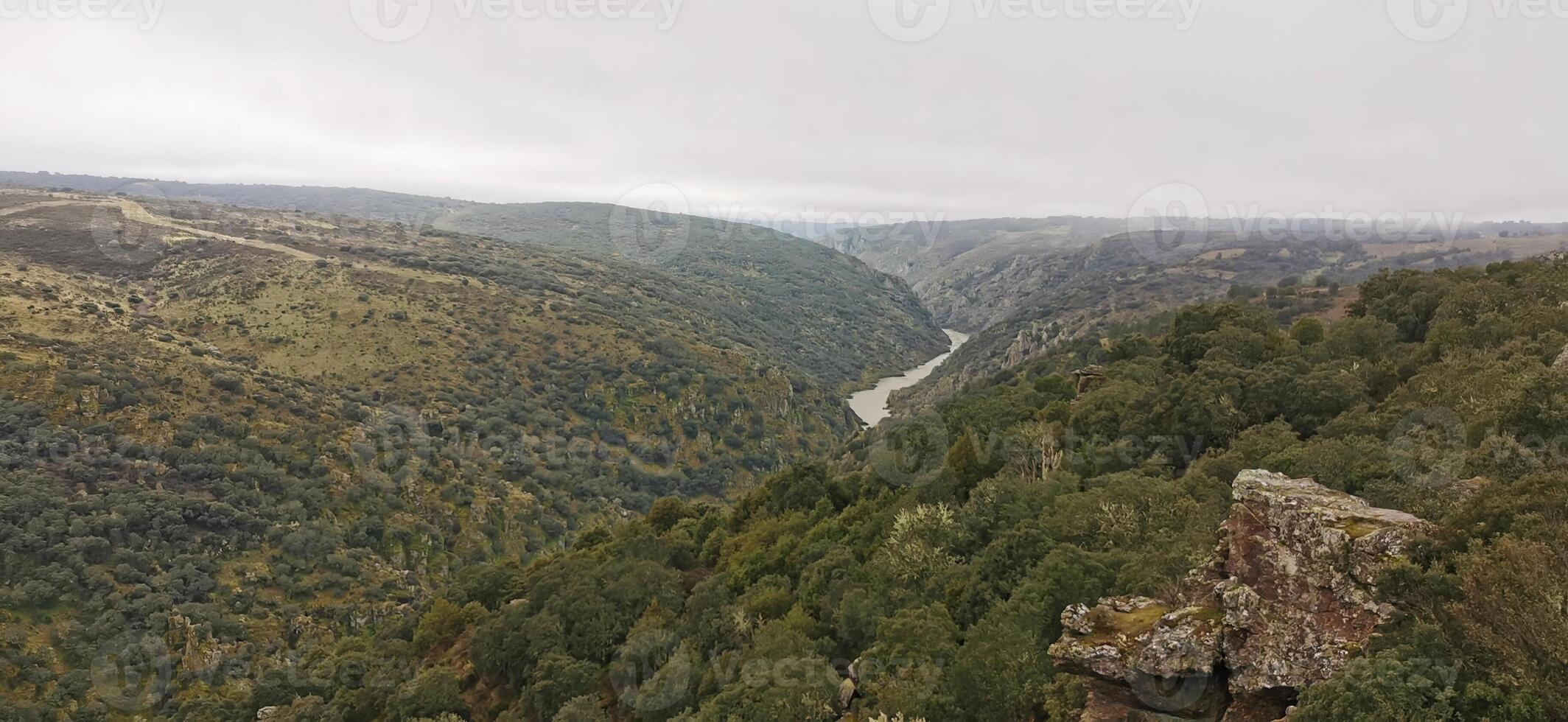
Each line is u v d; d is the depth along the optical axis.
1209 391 46.44
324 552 97.56
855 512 52.25
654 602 46.53
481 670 47.06
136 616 78.44
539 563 66.12
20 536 79.94
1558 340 36.66
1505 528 16.33
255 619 85.00
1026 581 28.00
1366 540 16.88
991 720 23.41
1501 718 12.69
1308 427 42.06
